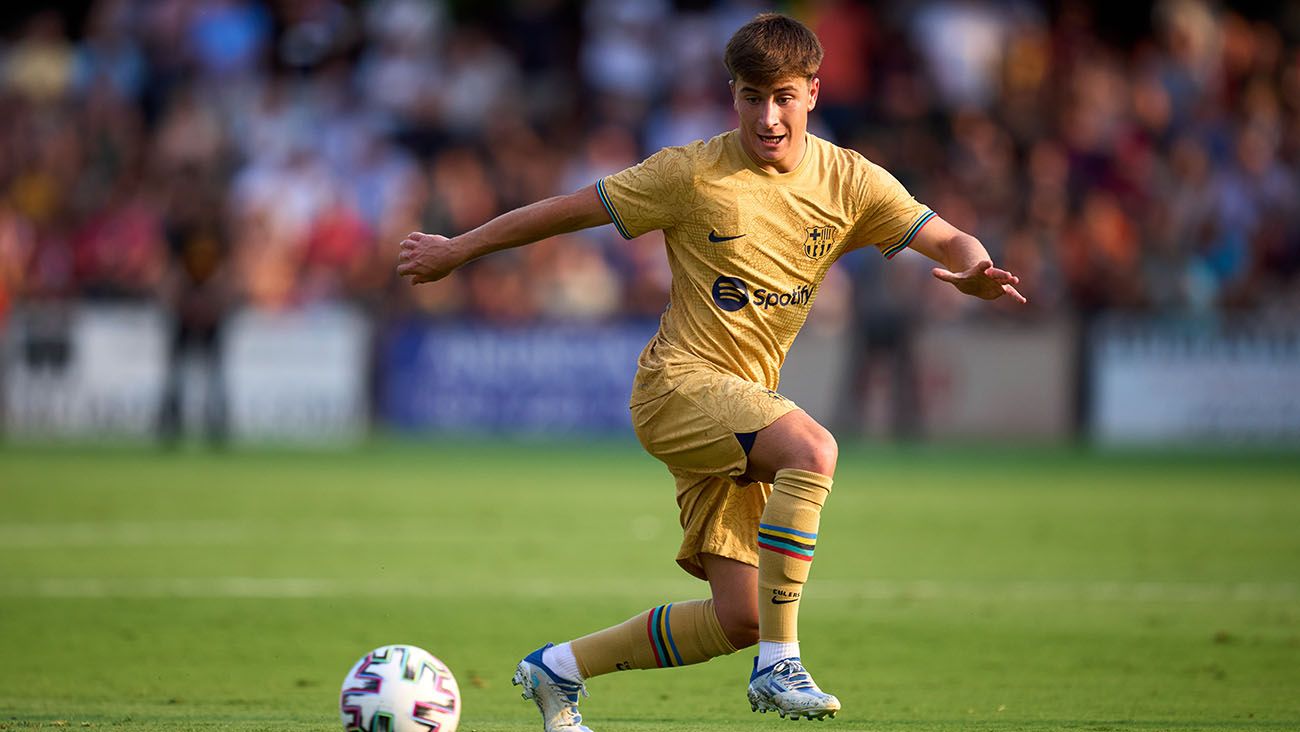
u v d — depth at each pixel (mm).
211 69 81375
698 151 17703
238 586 31156
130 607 28656
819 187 17781
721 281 17672
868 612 28609
